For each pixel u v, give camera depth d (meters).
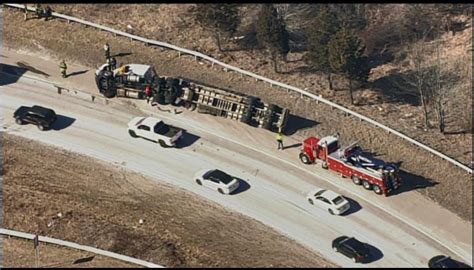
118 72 176.75
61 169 158.38
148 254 137.88
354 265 137.75
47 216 146.50
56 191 152.50
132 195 152.25
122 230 143.50
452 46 196.75
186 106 175.25
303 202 151.62
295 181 156.75
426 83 177.75
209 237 142.62
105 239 141.25
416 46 190.00
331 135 167.62
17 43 193.88
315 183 156.25
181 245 140.38
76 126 170.38
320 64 178.50
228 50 194.62
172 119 172.38
